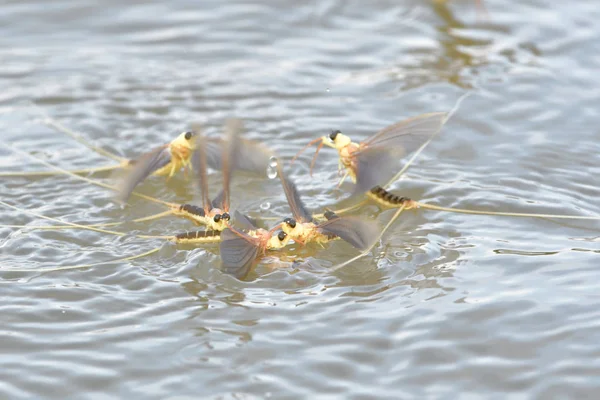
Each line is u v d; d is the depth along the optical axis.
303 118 22.11
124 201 17.27
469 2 29.25
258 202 18.05
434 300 14.10
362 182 16.88
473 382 12.10
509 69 24.64
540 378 12.12
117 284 14.83
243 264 14.99
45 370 12.51
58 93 23.48
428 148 20.28
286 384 12.12
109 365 12.62
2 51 26.02
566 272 14.84
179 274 15.10
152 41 26.84
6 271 15.18
